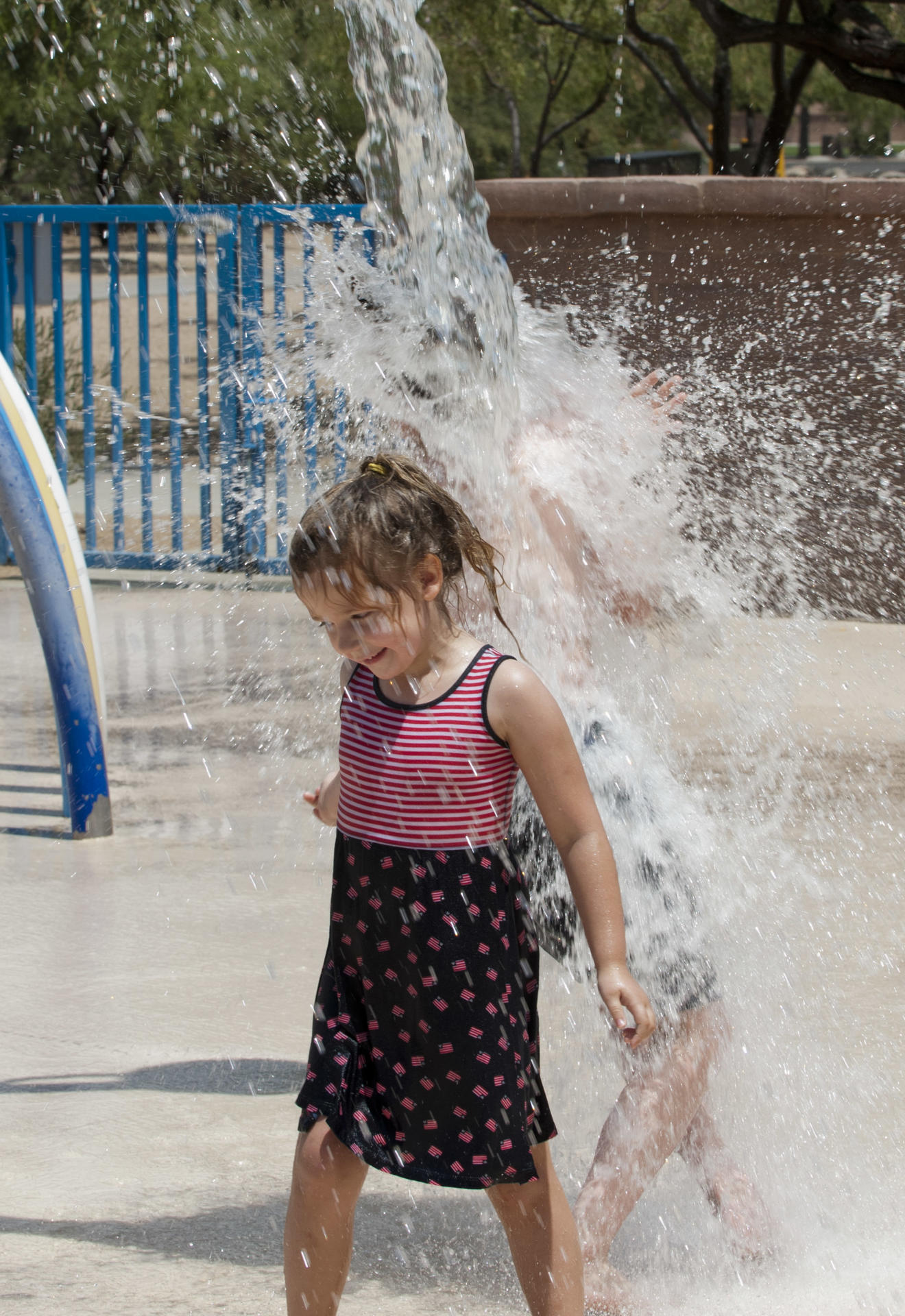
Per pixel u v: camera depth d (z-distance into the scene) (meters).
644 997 2.36
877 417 9.30
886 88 15.73
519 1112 2.39
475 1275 2.84
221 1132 3.47
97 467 14.33
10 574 11.61
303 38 14.48
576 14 26.22
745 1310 2.67
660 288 9.47
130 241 38.72
